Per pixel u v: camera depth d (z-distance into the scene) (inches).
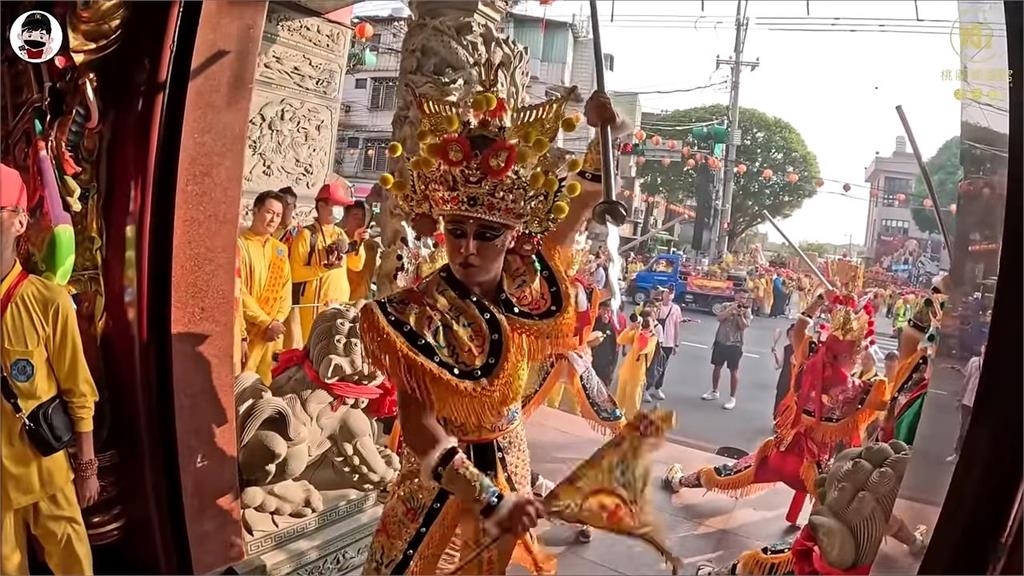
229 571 70.9
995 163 59.6
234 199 71.6
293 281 115.6
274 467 79.4
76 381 58.6
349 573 85.2
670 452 134.5
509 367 52.9
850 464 75.8
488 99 52.4
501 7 131.0
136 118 61.2
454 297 53.3
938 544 57.3
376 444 102.3
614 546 81.4
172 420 66.2
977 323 62.8
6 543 57.4
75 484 60.9
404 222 127.0
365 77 199.0
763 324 190.7
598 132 63.6
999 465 55.0
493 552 54.7
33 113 57.2
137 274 63.1
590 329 100.3
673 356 198.7
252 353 100.2
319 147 140.5
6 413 56.2
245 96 70.7
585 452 122.1
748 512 109.9
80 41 57.6
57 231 58.0
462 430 55.0
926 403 68.2
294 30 132.5
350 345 88.8
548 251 61.6
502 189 51.3
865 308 113.4
